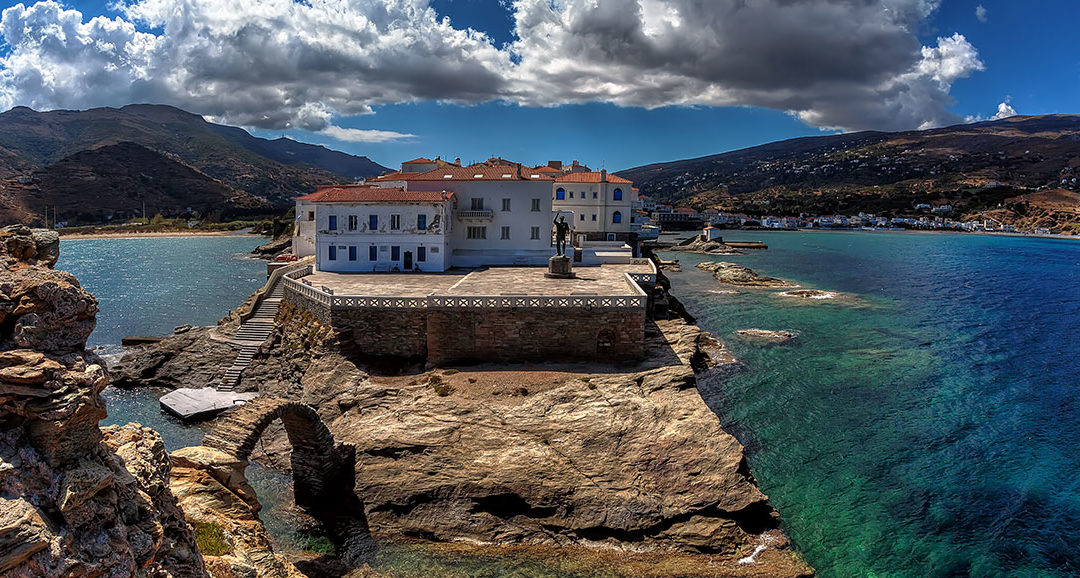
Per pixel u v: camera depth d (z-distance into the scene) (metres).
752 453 40.22
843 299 96.00
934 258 168.50
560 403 39.31
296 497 32.53
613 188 120.50
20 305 13.80
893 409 47.97
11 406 12.74
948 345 67.38
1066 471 38.22
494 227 79.88
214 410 46.00
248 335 57.69
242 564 18.08
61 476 12.86
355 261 70.94
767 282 111.62
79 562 12.05
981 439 42.66
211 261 155.38
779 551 29.41
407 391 42.44
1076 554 30.25
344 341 48.72
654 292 65.69
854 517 33.06
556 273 64.44
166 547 14.79
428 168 111.69
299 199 102.12
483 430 36.19
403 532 30.58
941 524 32.56
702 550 29.20
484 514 31.17
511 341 48.09
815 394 51.00
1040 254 184.75
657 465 33.09
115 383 53.59
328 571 27.61
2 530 11.05
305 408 30.70
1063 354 64.06
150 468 15.77
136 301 94.88
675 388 41.72
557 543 29.86
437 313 47.97
